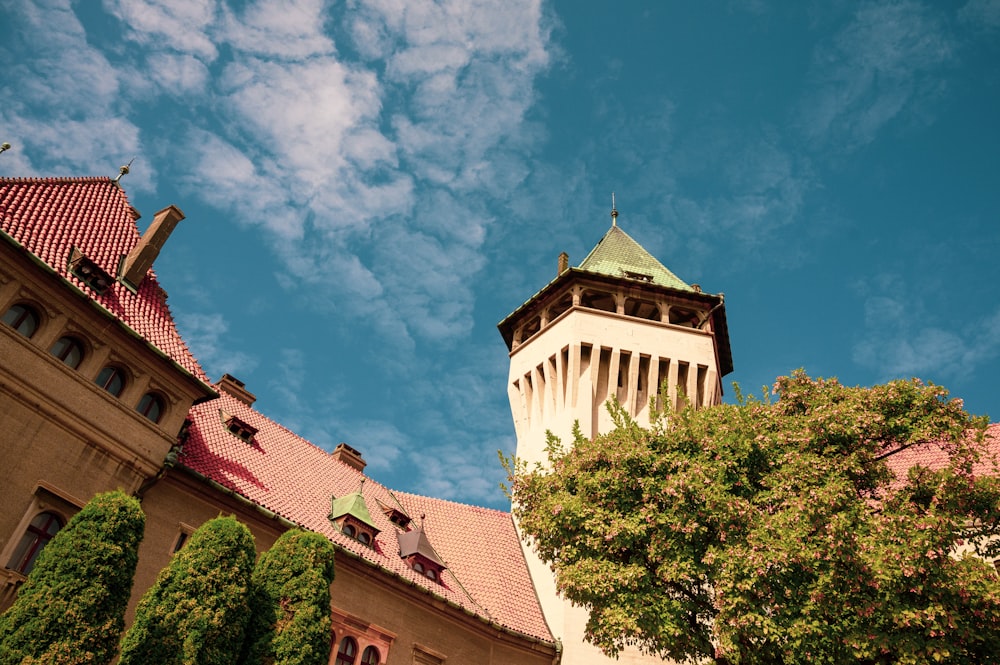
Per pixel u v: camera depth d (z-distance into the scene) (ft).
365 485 106.52
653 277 126.11
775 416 67.00
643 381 114.11
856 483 63.77
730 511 58.23
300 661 60.08
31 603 48.65
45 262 62.95
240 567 58.85
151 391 70.23
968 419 62.13
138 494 67.10
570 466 69.77
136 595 64.85
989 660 52.13
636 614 58.49
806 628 52.54
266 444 97.04
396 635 82.79
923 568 51.21
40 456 59.67
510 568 106.73
